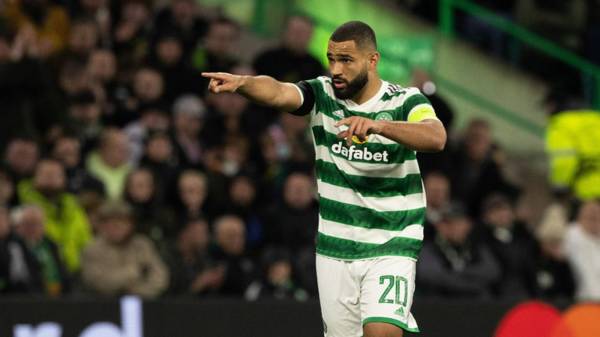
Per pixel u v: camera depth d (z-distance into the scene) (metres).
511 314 30.70
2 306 28.55
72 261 34.22
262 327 29.66
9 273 30.94
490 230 36.34
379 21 50.84
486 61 52.06
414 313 30.30
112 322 29.03
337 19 50.19
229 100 40.78
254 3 50.09
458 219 34.28
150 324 29.25
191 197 36.19
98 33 43.44
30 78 38.06
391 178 21.61
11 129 37.78
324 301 22.22
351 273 21.84
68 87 40.28
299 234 35.88
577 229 37.38
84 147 38.59
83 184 35.97
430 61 51.12
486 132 42.72
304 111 21.55
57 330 28.73
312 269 33.75
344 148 21.58
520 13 54.62
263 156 40.25
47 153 37.81
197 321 29.41
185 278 33.19
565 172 47.25
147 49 43.56
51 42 42.81
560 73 53.91
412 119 21.11
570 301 31.14
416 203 21.78
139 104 40.66
